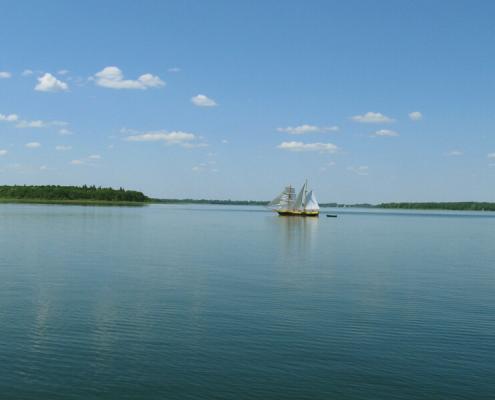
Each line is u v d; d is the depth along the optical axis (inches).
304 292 1285.7
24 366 718.5
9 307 1059.9
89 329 903.7
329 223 6127.0
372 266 1856.5
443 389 666.2
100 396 630.5
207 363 742.5
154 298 1175.6
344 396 642.2
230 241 2898.6
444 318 1021.8
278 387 665.6
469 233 4350.4
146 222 4926.2
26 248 2226.9
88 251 2155.5
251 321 975.6
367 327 946.1
